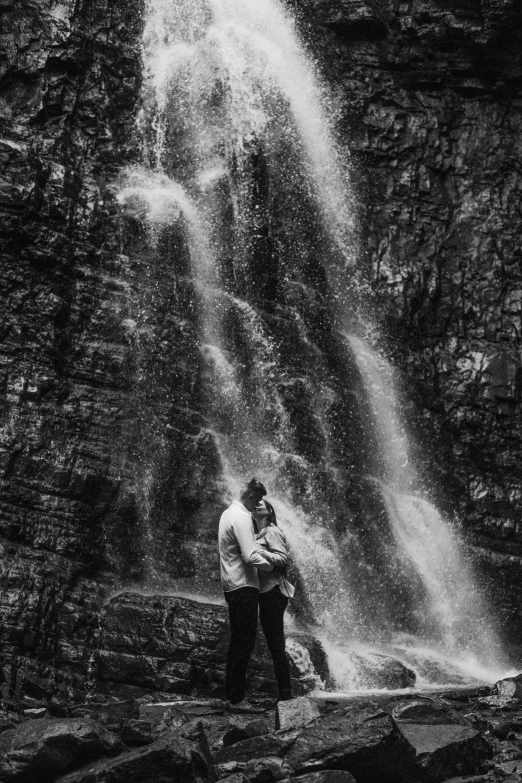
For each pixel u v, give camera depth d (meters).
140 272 11.80
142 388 11.03
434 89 15.20
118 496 10.18
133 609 8.55
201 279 12.44
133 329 11.28
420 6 15.04
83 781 4.55
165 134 13.37
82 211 11.59
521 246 14.60
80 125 12.55
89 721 4.95
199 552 10.38
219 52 14.29
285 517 11.24
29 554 9.13
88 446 10.23
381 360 13.48
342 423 12.52
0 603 8.48
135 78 13.42
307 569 10.96
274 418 11.95
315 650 8.68
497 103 15.22
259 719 5.76
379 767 4.78
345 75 14.94
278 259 13.38
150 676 8.18
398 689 8.91
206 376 11.62
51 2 12.74
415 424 13.25
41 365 10.26
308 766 4.69
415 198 14.59
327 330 13.21
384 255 14.16
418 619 11.63
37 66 12.29
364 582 11.40
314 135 14.55
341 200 14.30
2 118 11.84
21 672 8.04
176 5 14.27
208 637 8.29
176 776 4.49
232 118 13.96
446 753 5.04
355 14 14.86
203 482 10.88
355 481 12.11
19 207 10.76
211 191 13.19
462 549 12.64
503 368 13.80
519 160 14.98
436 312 14.08
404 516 12.36
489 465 13.41
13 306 10.38
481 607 12.32
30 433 9.83
